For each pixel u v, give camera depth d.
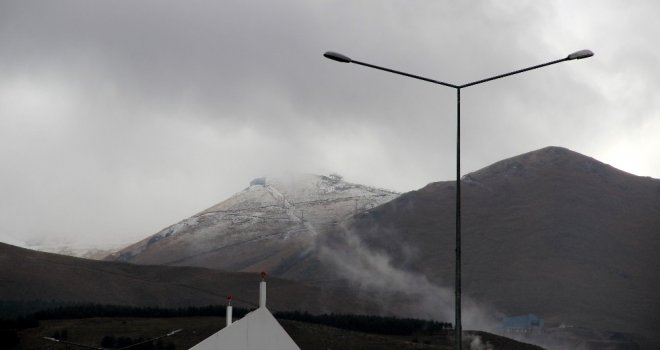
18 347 185.88
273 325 51.31
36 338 194.25
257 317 51.28
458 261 46.91
